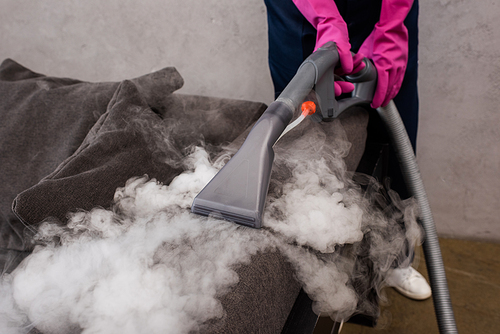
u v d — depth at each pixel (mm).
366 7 863
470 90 1092
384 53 820
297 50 968
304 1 818
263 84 1315
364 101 820
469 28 1023
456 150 1188
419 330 968
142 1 1298
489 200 1211
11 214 735
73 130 797
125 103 698
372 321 917
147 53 1395
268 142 471
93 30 1408
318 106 686
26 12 1440
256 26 1218
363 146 806
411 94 974
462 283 1102
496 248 1243
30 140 817
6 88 924
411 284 1066
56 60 1515
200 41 1309
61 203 525
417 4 886
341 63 701
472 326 957
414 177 885
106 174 580
